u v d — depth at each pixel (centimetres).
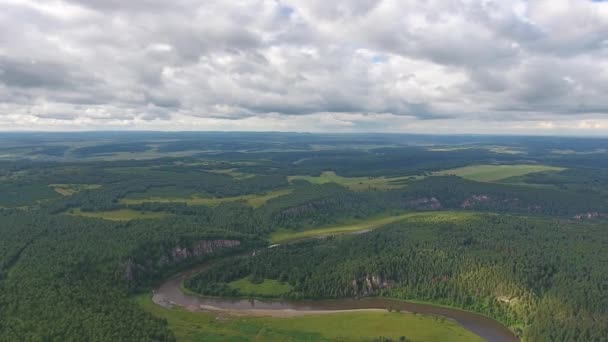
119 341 18300
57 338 17812
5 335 17638
